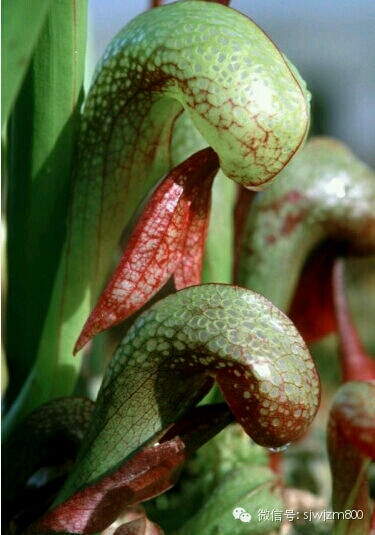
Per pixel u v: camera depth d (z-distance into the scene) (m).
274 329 0.29
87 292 0.34
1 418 0.36
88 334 0.30
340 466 0.35
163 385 0.30
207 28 0.29
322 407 0.65
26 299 0.34
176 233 0.31
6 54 0.28
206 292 0.30
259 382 0.29
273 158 0.29
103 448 0.30
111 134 0.32
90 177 0.32
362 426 0.34
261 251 0.39
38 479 0.34
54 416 0.33
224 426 0.30
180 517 0.37
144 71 0.30
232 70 0.29
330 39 2.12
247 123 0.29
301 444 0.48
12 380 0.35
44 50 0.32
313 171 0.40
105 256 0.33
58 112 0.32
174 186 0.31
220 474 0.37
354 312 0.88
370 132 2.09
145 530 0.30
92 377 0.44
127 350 0.30
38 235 0.34
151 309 0.30
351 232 0.40
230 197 0.38
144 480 0.30
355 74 2.11
